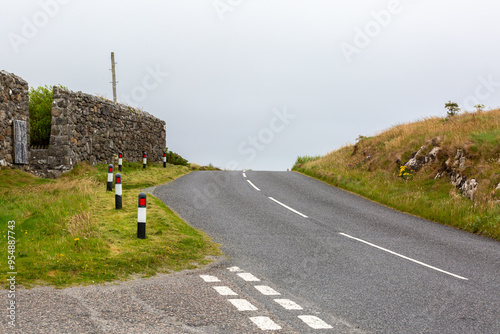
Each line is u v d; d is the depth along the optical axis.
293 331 4.62
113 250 7.75
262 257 8.13
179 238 8.93
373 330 4.77
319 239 9.84
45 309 4.93
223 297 5.72
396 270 7.50
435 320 5.15
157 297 5.61
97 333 4.29
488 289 6.54
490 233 11.32
